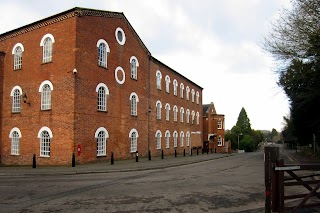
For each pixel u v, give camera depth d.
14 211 7.77
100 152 21.97
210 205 8.59
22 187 11.39
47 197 9.51
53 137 20.03
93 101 21.25
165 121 34.66
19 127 22.08
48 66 20.84
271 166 6.48
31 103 21.53
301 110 30.73
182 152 40.19
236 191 10.75
